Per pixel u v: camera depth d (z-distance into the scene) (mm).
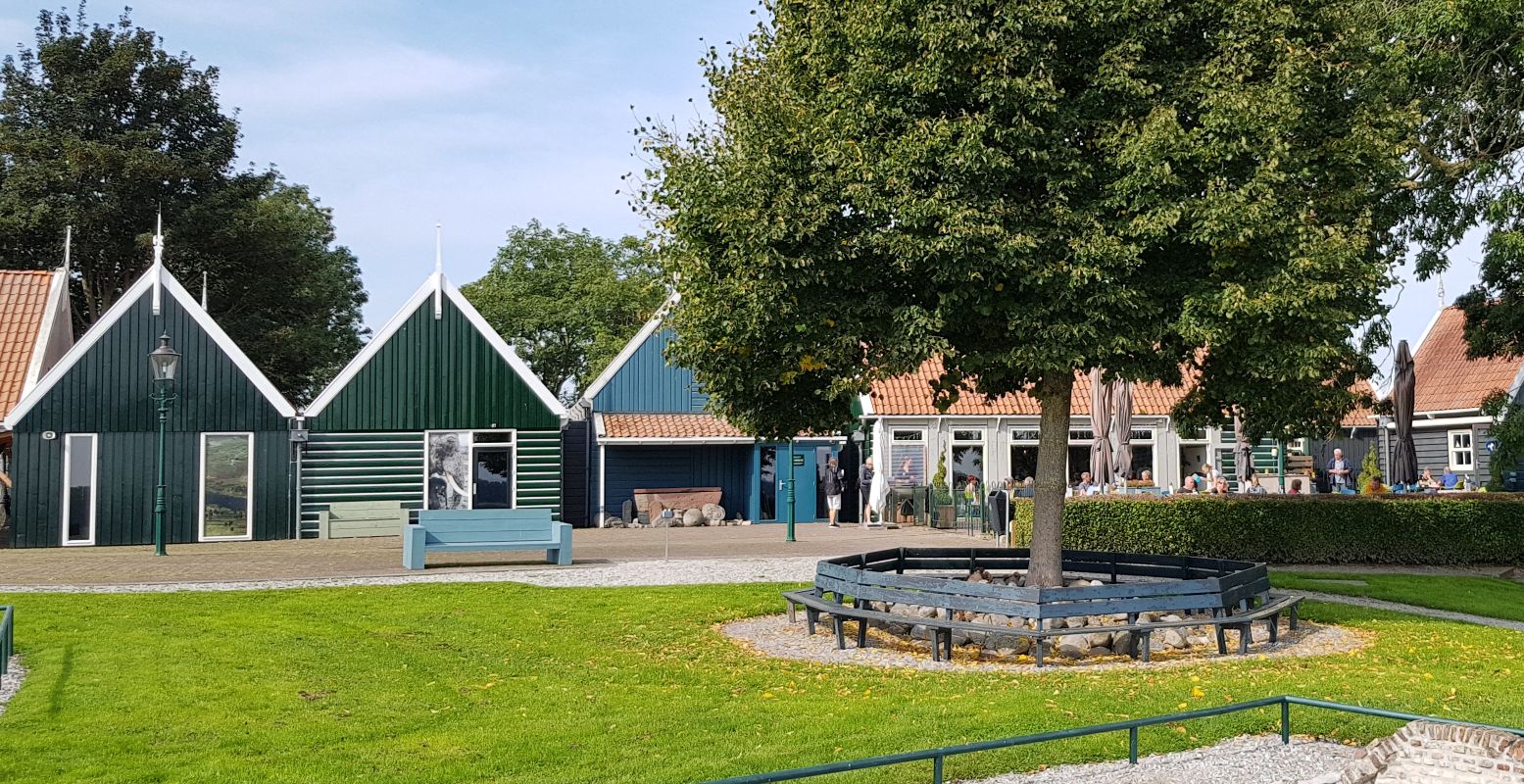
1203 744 9031
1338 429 16078
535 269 56281
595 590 17859
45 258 46969
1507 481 31969
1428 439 37375
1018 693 10859
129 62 47406
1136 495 24438
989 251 12516
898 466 37062
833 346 13336
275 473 31203
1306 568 22844
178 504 30438
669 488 36812
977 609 12758
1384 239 18141
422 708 10219
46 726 9219
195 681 10945
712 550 25500
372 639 13453
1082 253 12406
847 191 12695
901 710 10031
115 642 12836
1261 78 13250
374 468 32000
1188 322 12750
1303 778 8195
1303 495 24141
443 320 32688
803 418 15305
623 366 37125
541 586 18250
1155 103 13047
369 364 32156
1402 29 20000
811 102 13891
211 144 50250
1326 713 9711
